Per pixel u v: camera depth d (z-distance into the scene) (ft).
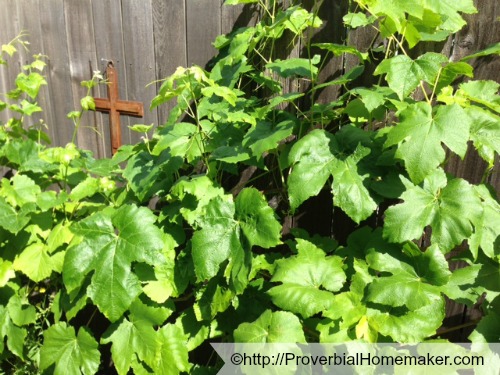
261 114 2.89
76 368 2.92
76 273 2.68
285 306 2.34
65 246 3.11
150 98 3.98
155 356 2.80
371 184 2.52
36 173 3.55
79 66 4.22
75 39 4.18
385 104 2.67
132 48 3.94
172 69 3.83
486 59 2.84
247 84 3.51
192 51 3.71
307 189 2.55
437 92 2.66
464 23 2.51
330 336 2.35
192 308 3.04
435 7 2.37
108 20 3.98
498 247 2.35
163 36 3.79
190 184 2.80
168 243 2.93
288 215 3.54
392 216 2.34
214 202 2.70
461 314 3.27
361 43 3.15
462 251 2.92
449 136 2.10
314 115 3.19
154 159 3.22
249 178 3.64
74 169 3.47
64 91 4.37
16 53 4.52
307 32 3.31
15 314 3.23
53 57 4.33
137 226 2.68
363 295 2.36
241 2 3.26
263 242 2.52
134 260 2.65
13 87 4.66
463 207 2.26
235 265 2.58
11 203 3.05
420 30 2.62
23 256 3.11
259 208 2.57
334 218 3.43
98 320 3.97
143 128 3.19
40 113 4.57
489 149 2.34
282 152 3.08
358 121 3.10
